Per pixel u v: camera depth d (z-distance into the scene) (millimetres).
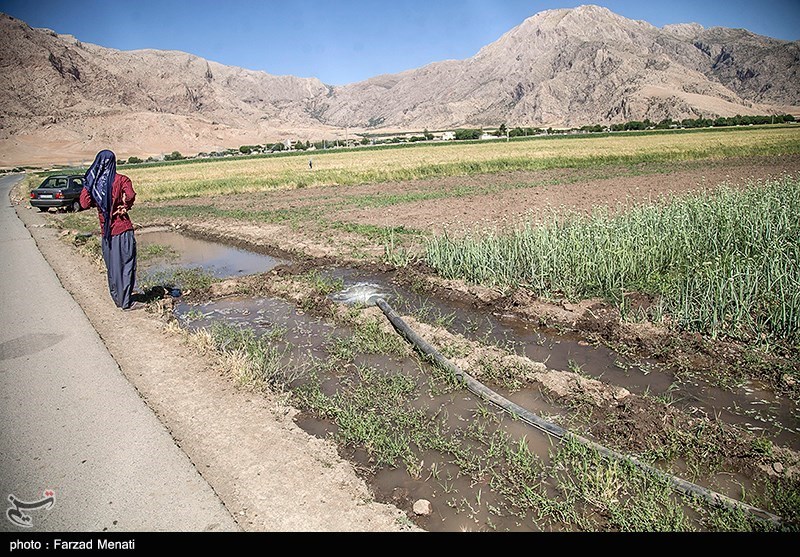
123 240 8430
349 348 7332
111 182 8211
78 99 192125
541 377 6203
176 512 3787
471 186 26906
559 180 27062
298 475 4277
